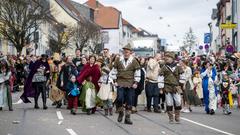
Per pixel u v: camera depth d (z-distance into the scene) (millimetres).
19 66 32094
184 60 20125
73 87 17516
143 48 48312
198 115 18594
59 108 19906
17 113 17531
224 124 15625
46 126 13945
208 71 19266
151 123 15320
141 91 18891
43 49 70750
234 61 26422
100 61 18891
